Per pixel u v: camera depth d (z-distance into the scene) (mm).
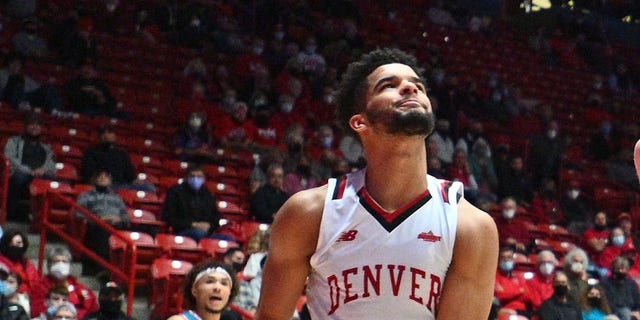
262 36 21188
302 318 10453
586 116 23297
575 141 22312
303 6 22469
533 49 25562
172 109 17406
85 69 16281
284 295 3365
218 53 19656
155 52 18984
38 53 17188
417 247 3205
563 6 28484
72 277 11297
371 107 3275
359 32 22953
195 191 13383
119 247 11992
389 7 24891
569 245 16500
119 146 15477
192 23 19844
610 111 23922
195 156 15789
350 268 3219
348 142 16750
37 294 10719
